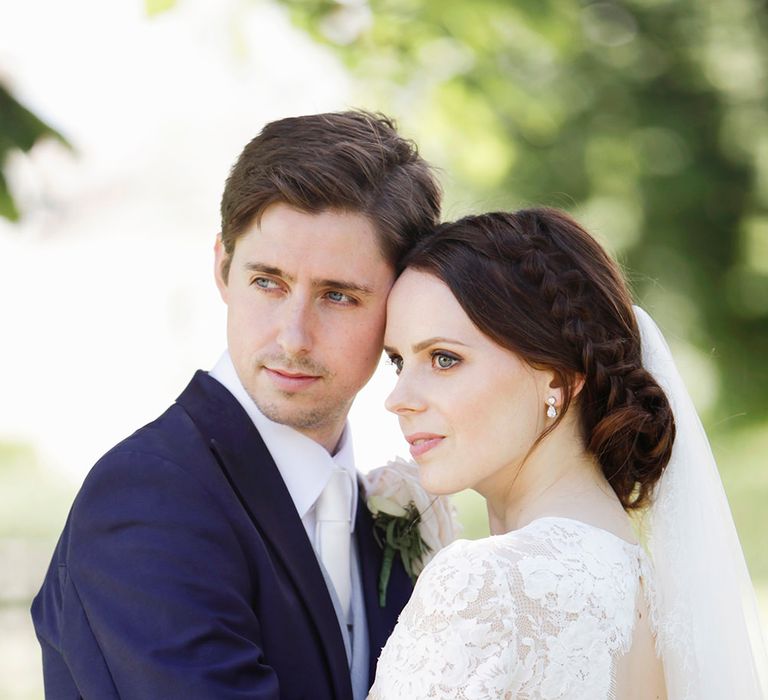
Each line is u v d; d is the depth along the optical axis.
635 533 2.63
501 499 2.56
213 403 2.64
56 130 4.10
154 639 2.31
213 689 2.24
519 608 2.17
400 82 5.66
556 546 2.27
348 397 2.70
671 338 14.88
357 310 2.61
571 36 6.07
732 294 15.37
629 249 14.48
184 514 2.43
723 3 14.95
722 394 15.60
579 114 14.07
